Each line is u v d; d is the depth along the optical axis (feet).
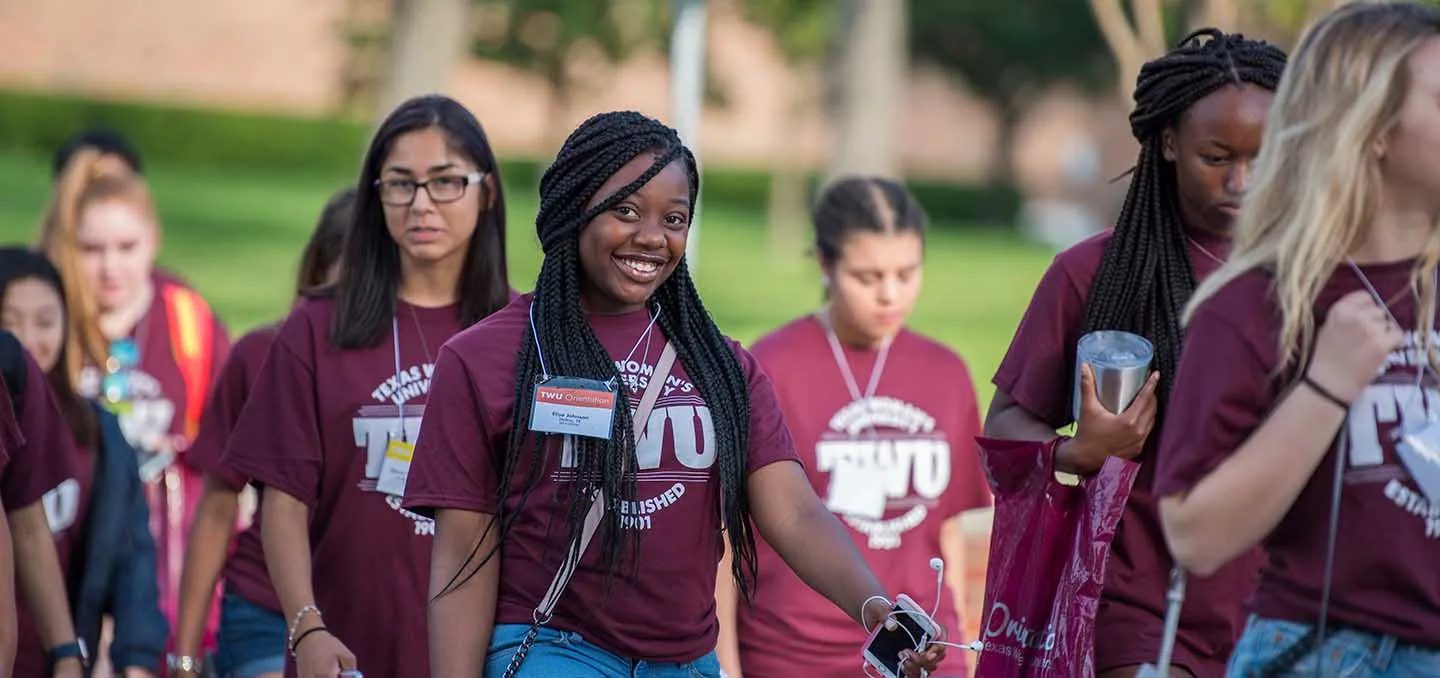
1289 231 15.29
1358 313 14.90
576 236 18.86
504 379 18.61
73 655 22.91
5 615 20.31
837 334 27.81
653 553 18.43
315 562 23.71
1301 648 15.61
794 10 147.95
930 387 27.68
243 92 199.52
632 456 18.37
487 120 199.52
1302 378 15.30
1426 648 15.28
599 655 18.37
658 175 18.56
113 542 25.57
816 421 27.35
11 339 22.49
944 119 240.12
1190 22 63.62
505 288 24.31
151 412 31.78
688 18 42.14
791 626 26.48
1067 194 219.82
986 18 197.88
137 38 196.85
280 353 23.53
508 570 18.57
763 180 208.03
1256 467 15.05
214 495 26.08
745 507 19.30
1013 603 19.98
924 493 27.53
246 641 26.00
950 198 214.69
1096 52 202.90
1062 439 19.62
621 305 19.24
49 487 22.99
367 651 23.38
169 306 32.37
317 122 193.26
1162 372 19.83
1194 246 20.26
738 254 144.87
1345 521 15.42
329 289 24.12
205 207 147.95
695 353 19.03
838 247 27.14
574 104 151.43
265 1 199.21
